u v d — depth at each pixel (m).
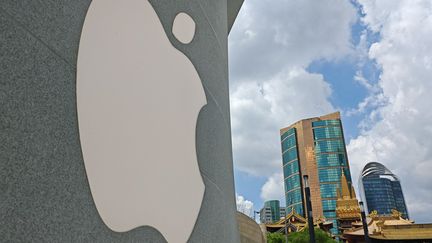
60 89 2.71
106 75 3.31
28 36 2.50
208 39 6.02
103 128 3.12
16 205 2.12
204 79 5.52
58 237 2.37
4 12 2.36
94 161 2.92
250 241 11.55
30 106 2.39
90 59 3.14
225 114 6.30
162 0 4.71
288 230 77.19
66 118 2.71
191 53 5.24
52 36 2.73
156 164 3.78
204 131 5.13
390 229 68.25
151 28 4.30
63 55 2.81
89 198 2.76
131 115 3.56
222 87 6.35
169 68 4.54
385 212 192.25
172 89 4.49
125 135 3.39
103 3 3.49
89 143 2.91
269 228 79.12
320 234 55.97
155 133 3.90
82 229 2.61
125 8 3.86
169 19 4.82
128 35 3.80
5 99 2.22
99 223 2.81
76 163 2.71
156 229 3.52
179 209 4.01
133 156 3.44
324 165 194.75
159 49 4.39
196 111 5.01
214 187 5.07
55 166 2.49
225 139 6.05
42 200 2.31
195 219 4.30
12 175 2.14
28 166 2.27
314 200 186.50
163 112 4.16
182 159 4.34
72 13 3.01
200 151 4.86
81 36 3.07
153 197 3.59
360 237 71.31
